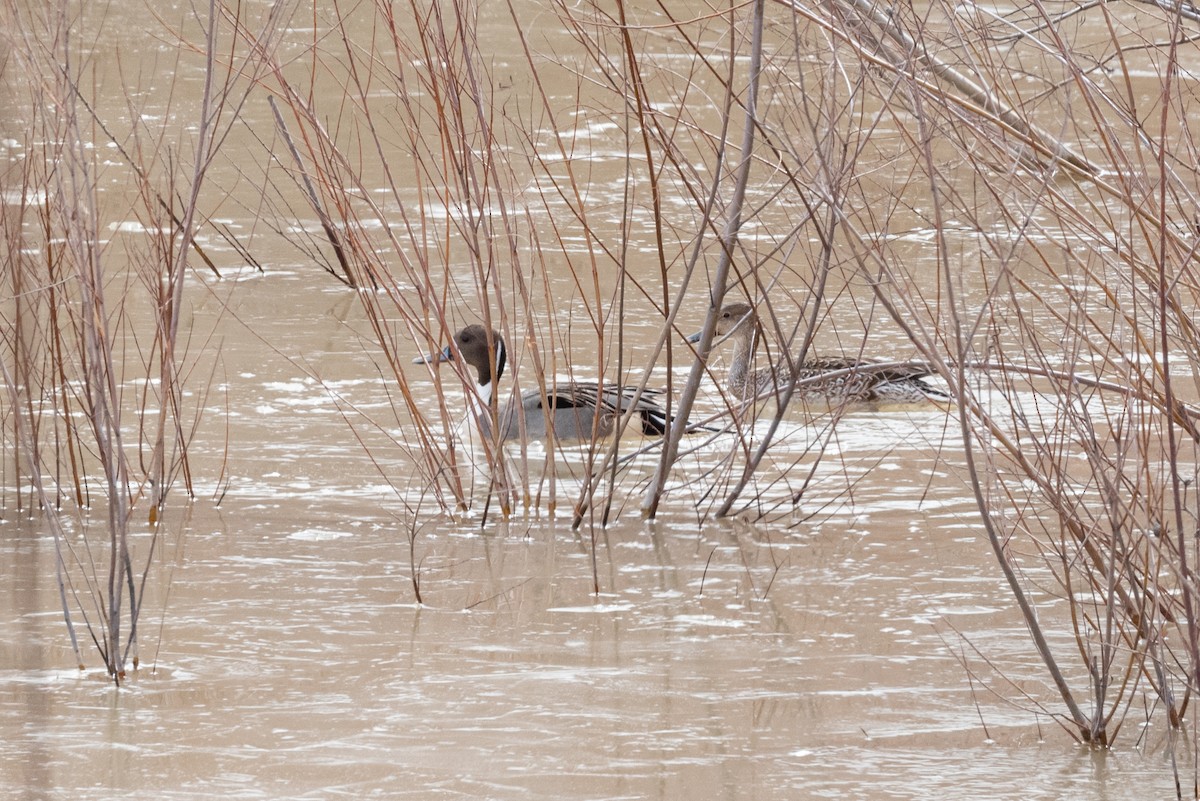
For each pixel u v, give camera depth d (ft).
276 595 60.54
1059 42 50.78
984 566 64.69
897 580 62.95
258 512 72.18
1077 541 52.39
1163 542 49.47
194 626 56.65
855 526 70.79
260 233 129.80
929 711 48.67
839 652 54.44
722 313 102.78
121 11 150.51
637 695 49.88
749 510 74.18
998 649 54.70
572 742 45.65
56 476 72.59
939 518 71.67
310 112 77.25
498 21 183.11
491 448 81.51
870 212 65.67
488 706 48.73
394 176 141.08
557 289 114.83
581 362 98.58
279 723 47.11
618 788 42.27
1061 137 51.24
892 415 91.76
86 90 133.39
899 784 42.73
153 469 71.05
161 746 45.16
